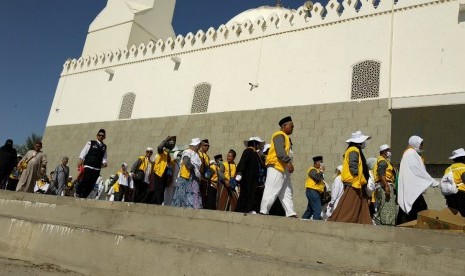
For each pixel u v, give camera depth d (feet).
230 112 53.16
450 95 39.04
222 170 32.42
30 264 17.38
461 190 21.83
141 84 64.80
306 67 49.03
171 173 31.48
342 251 14.06
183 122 57.11
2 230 20.21
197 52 60.23
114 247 16.28
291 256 14.88
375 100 42.86
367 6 47.06
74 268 16.90
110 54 71.20
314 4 51.39
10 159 38.06
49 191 40.29
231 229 16.66
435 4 42.83
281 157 20.89
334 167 42.78
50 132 72.95
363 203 19.85
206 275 13.85
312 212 29.78
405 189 21.15
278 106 49.37
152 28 79.56
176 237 18.02
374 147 41.14
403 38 43.65
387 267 13.16
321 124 45.37
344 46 47.11
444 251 12.46
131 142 61.46
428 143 38.60
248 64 54.13
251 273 13.15
